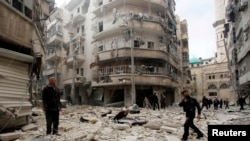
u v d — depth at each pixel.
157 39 32.41
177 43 43.84
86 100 37.38
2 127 7.98
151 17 31.92
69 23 41.53
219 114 17.59
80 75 37.88
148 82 29.48
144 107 25.62
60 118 13.56
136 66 30.11
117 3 31.55
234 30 34.81
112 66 31.27
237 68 34.78
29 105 9.86
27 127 8.77
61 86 43.06
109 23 32.84
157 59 31.20
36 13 13.17
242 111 21.17
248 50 22.88
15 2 9.54
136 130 9.18
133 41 30.12
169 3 37.72
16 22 9.29
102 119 12.78
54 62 44.75
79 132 8.30
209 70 68.69
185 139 7.36
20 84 9.44
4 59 8.44
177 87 39.84
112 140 7.27
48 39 45.69
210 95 67.44
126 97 29.55
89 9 38.16
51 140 6.88
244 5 23.17
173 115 15.78
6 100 8.21
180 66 47.66
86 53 37.53
